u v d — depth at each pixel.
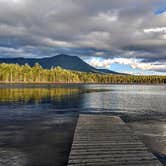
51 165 12.88
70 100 51.31
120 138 17.02
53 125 23.38
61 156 14.24
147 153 13.60
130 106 41.50
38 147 15.97
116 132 19.03
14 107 38.38
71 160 12.48
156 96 66.62
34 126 22.83
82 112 33.38
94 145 15.16
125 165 11.81
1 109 35.78
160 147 16.12
